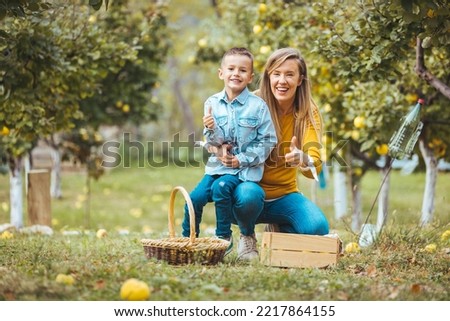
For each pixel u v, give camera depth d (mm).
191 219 7602
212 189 8102
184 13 31953
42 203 13148
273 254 7750
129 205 23281
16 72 10320
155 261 7547
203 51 17531
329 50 9711
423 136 12734
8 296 6141
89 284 6469
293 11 12742
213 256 7637
